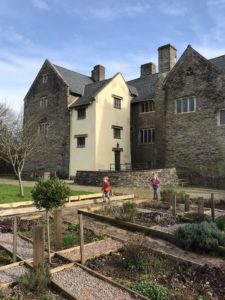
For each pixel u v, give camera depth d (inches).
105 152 1184.8
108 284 242.5
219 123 981.8
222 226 406.0
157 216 471.2
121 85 1289.4
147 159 1251.2
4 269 265.4
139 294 222.2
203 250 325.4
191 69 1066.7
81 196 623.8
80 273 262.1
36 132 1365.7
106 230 409.7
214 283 248.8
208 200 647.1
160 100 1185.4
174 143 1088.2
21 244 335.9
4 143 794.8
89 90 1286.9
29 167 1363.2
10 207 521.7
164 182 957.2
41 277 234.7
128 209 479.2
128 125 1307.8
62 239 345.7
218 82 994.7
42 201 303.1
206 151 1003.9
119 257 300.5
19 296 221.3
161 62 1207.6
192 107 1054.4
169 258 300.7
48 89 1357.0
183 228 350.6
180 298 224.8
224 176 951.6
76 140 1218.6
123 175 896.3
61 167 1259.8
